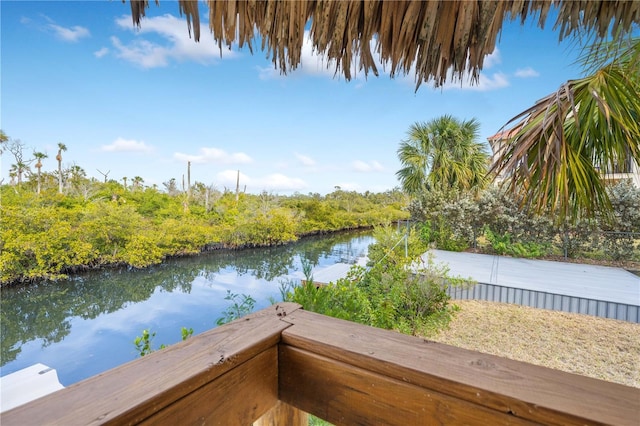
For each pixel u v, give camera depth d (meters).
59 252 9.14
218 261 12.15
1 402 2.48
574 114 1.64
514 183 1.95
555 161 1.78
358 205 22.91
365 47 0.69
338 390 0.60
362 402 0.57
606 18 0.55
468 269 5.90
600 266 6.40
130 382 0.47
